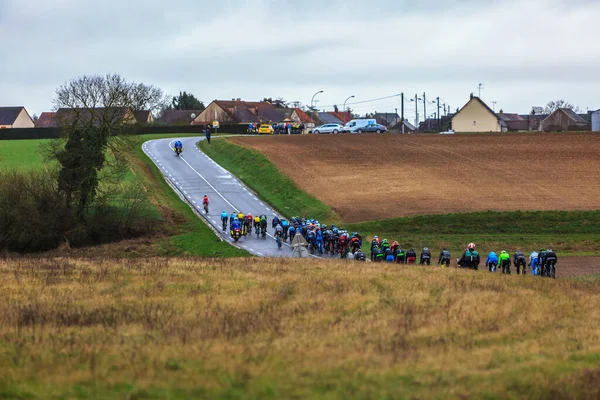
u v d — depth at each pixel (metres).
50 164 176.25
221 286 65.25
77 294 61.47
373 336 44.59
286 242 124.25
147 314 51.00
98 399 33.00
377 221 134.12
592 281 79.12
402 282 68.00
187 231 138.62
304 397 33.97
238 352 40.06
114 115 143.25
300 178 175.25
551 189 153.38
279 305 55.03
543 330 48.19
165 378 35.88
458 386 35.97
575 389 36.38
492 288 64.94
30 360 38.59
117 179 147.62
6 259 101.44
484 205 141.38
